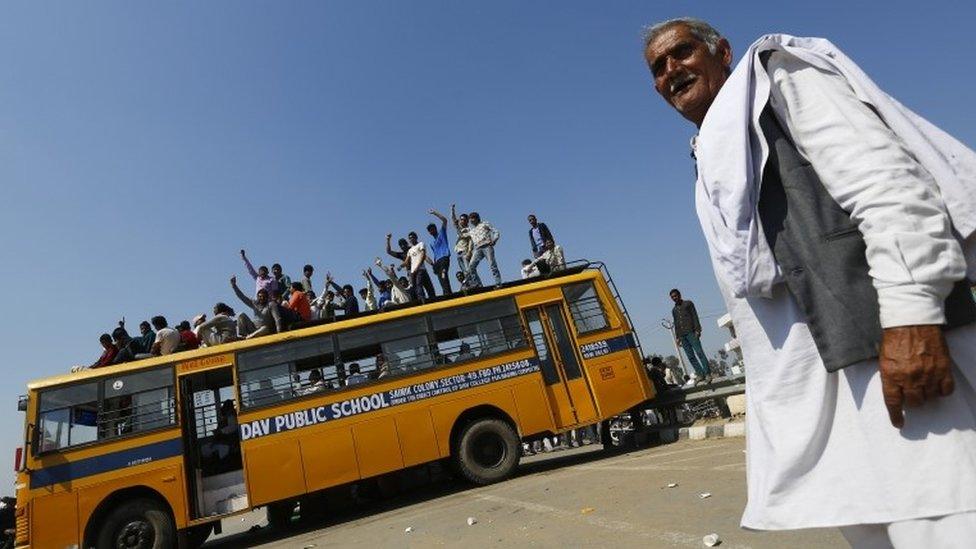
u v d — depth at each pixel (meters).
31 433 8.59
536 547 4.55
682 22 1.92
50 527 8.24
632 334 10.91
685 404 11.58
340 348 9.80
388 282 14.37
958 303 1.23
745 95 1.47
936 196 1.25
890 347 1.20
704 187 1.65
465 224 14.01
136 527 8.48
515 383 10.05
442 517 7.15
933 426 1.19
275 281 13.32
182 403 9.18
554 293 10.82
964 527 1.12
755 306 1.50
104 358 10.91
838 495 1.31
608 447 12.07
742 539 3.64
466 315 10.37
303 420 9.27
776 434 1.42
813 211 1.36
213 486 9.02
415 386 9.75
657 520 4.59
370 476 9.23
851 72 1.42
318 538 7.97
